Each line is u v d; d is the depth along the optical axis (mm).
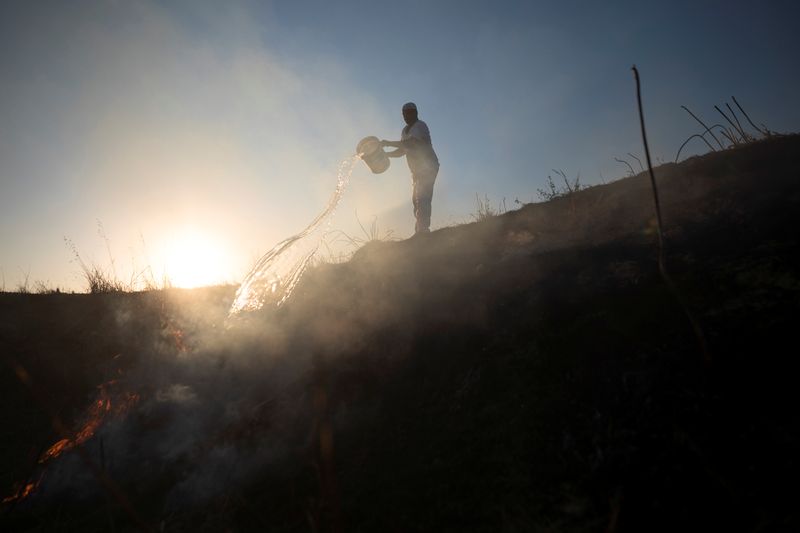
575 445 2594
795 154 4309
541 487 2479
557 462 2566
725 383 2496
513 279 4207
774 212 3568
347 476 3109
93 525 3641
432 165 6605
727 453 2242
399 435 3311
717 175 4527
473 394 3322
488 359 3504
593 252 4082
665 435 2416
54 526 3770
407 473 2934
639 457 2375
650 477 2281
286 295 5742
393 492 2834
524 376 3189
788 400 2336
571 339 3219
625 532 2131
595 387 2826
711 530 2021
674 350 2770
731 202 3934
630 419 2562
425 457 3002
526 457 2672
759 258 3111
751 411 2354
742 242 3402
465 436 3012
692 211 4055
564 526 2246
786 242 3184
